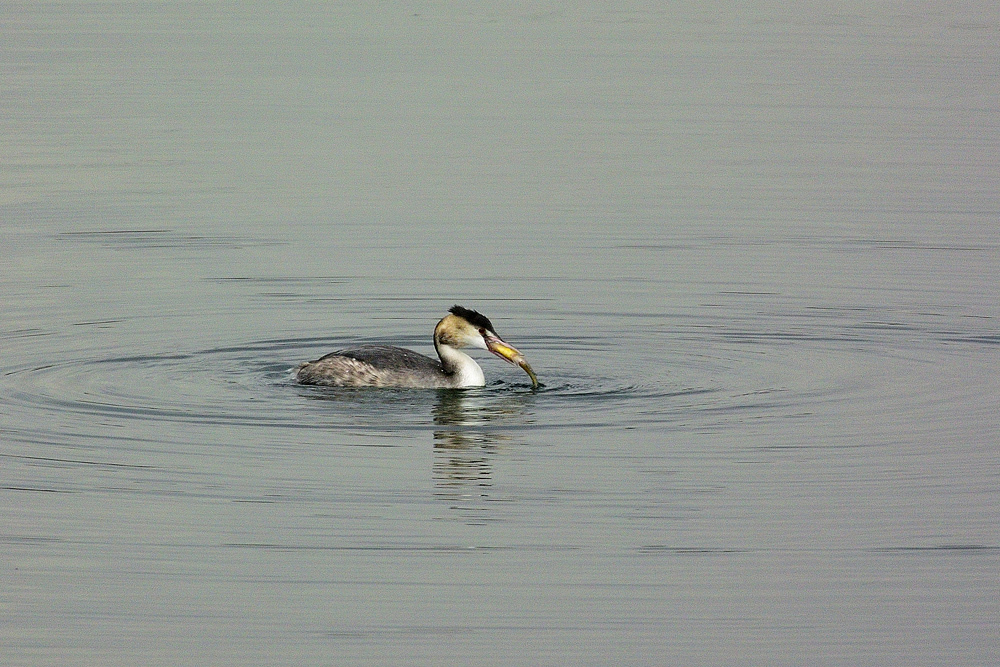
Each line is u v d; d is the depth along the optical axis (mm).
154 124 33531
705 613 11852
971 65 40500
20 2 52906
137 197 27391
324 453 15039
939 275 22359
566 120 34219
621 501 13906
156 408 16312
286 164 30062
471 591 12188
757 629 11609
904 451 15125
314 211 26562
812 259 23359
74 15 49781
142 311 20484
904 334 19484
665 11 51219
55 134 32469
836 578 12398
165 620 11734
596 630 11570
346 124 33719
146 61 41438
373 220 25953
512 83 38469
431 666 11023
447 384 17219
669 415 16281
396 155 30875
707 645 11375
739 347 19000
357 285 22031
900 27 47250
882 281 22047
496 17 49562
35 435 15422
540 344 19234
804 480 14391
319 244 24375
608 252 23844
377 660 11148
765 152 31094
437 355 18125
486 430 15750
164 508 13688
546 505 13805
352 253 23844
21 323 19734
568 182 28688
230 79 38812
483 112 35062
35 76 39062
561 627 11641
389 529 13312
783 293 21469
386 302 21234
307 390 17047
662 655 11219
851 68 40469
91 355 18344
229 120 34031
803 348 18938
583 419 16109
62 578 12367
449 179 28906
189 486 14172
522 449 15188
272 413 16188
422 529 13305
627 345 19141
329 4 52375
